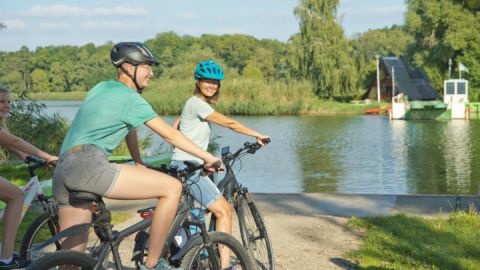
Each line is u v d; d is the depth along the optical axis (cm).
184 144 412
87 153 393
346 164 2138
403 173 1880
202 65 540
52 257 376
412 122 4519
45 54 14925
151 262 412
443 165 2073
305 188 1602
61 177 397
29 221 789
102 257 397
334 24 6794
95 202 397
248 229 554
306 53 6756
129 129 414
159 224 406
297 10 6812
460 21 5844
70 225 427
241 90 6056
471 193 1485
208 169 429
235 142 2964
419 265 594
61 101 10756
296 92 6050
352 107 5944
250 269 464
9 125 1728
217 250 455
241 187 552
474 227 738
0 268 492
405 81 6388
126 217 810
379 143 2952
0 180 496
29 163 519
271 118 5225
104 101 401
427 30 6156
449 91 5088
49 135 1806
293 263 626
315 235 734
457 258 609
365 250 647
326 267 612
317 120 4903
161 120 411
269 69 12694
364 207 873
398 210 851
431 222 764
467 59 5950
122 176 395
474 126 4022
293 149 2694
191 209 464
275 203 905
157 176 404
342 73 6656
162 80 6894
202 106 534
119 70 429
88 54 14950
